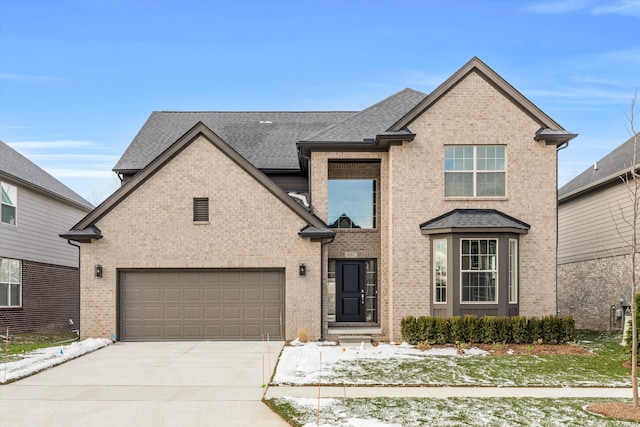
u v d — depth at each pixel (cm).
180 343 1852
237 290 1922
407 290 1908
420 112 1939
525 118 1945
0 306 2205
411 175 1931
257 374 1369
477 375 1354
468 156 1952
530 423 957
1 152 2461
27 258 2416
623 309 2250
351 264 2147
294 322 1894
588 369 1430
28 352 1662
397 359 1557
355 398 1133
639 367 1451
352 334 1925
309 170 2039
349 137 2012
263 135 2456
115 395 1171
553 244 1919
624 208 2255
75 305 2930
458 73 1939
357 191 2133
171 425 962
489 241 1861
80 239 1878
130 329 1908
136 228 1909
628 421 970
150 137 2444
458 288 1838
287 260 1908
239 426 957
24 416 1017
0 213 2209
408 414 1011
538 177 1938
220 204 1917
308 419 977
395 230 1920
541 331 1792
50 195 2597
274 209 1922
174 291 1920
